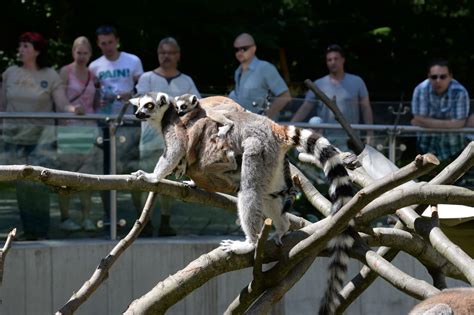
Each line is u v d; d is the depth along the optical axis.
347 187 5.95
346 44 17.45
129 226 9.68
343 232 5.89
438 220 6.05
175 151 6.34
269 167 6.24
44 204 9.38
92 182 6.00
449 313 4.36
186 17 15.53
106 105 9.54
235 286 9.88
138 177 6.21
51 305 9.23
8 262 9.09
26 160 9.23
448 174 6.21
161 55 9.74
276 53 16.81
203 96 9.93
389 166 7.48
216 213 10.05
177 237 9.92
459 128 10.17
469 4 18.02
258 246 5.54
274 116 9.81
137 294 9.56
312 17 17.48
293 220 6.84
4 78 9.34
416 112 10.20
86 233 9.54
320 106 9.93
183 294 5.92
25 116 9.21
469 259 5.66
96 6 15.38
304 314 10.08
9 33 15.63
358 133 10.07
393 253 6.87
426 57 17.69
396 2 17.88
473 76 17.62
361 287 6.49
